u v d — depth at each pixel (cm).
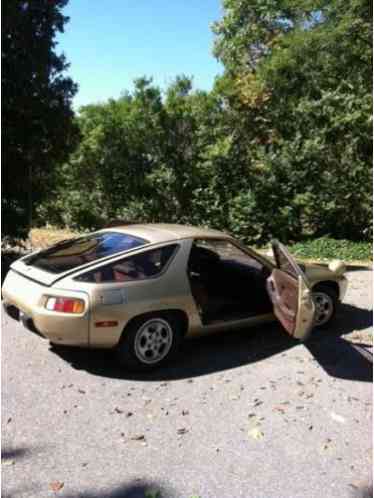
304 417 408
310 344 575
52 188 1128
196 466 337
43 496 303
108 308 458
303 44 1345
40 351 529
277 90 1436
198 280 590
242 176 1461
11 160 985
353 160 1335
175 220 1584
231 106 1488
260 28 1717
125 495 306
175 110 1553
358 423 400
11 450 350
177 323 507
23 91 952
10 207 1006
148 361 488
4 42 933
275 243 567
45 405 415
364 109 1266
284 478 325
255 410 418
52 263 519
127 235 538
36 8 965
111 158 1641
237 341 580
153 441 366
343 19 1259
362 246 1288
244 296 594
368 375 493
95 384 457
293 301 480
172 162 1561
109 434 374
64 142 1046
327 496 308
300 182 1383
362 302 773
